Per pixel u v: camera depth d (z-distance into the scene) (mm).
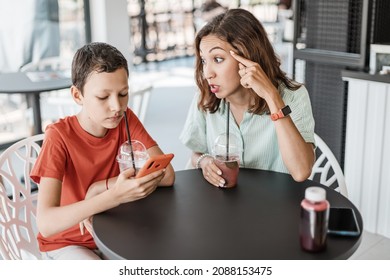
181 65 8320
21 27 4523
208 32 1698
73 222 1387
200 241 1275
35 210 1854
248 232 1318
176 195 1570
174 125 5000
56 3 4812
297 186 1635
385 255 2572
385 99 2604
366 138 2730
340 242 1254
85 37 5172
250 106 1804
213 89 1712
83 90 1475
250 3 8484
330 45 3021
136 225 1367
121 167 1532
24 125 4527
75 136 1593
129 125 1729
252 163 1894
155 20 8289
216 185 1632
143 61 8195
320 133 3188
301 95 1814
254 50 1687
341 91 3010
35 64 4363
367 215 2811
